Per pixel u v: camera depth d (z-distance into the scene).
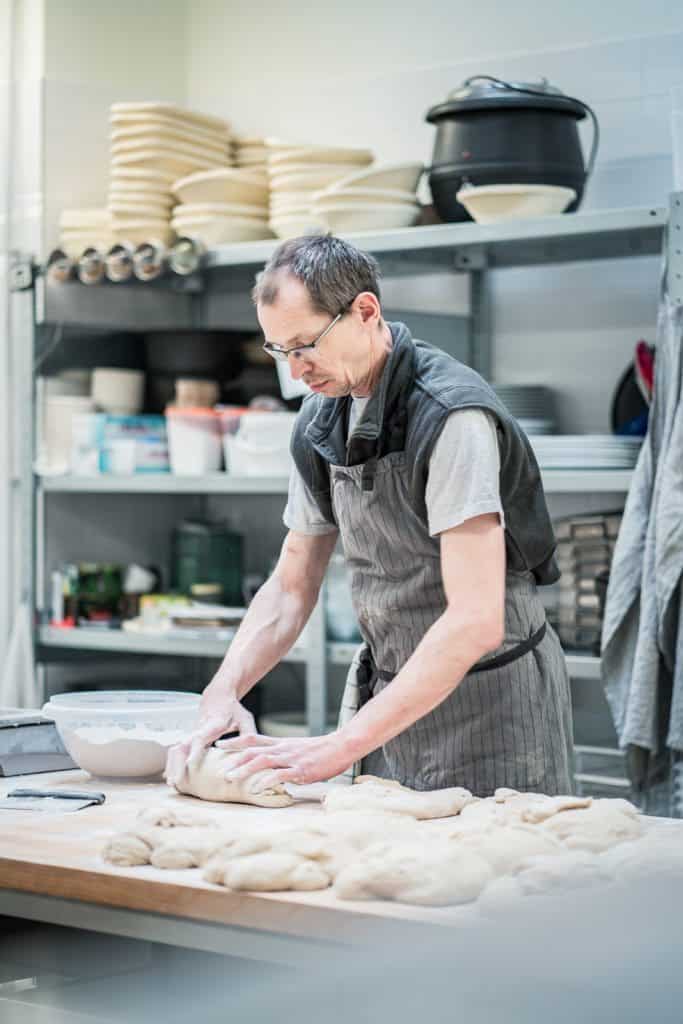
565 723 2.42
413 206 3.75
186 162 4.06
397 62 4.29
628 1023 1.31
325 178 3.85
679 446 3.01
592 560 3.43
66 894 1.73
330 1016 1.52
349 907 1.53
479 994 1.38
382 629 2.36
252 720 2.29
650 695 3.06
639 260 3.86
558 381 3.99
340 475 2.28
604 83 3.88
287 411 4.10
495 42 4.09
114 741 2.25
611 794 3.53
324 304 2.04
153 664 4.57
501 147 3.44
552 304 4.00
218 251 3.95
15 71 4.42
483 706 2.30
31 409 4.27
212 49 4.68
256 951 1.59
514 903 1.44
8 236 4.36
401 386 2.15
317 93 4.45
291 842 1.67
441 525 2.07
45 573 4.34
